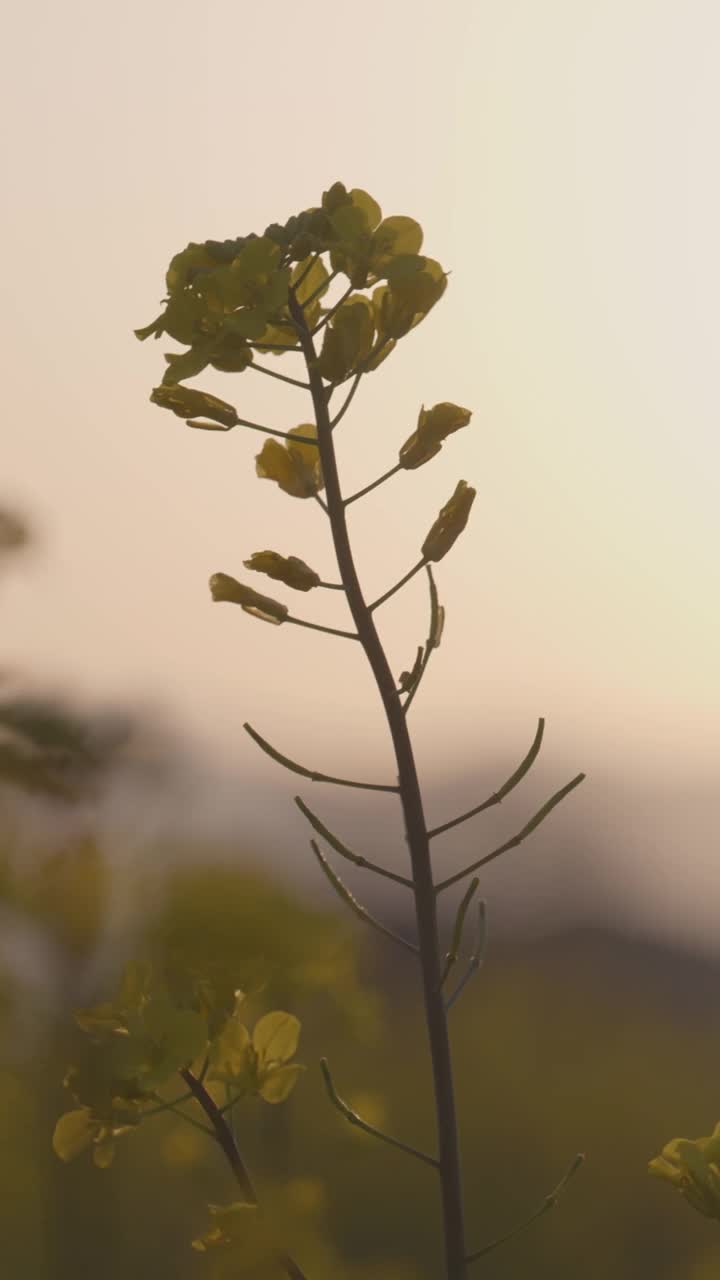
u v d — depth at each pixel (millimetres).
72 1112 1540
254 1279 1544
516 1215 8586
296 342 1693
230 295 1597
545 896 21562
